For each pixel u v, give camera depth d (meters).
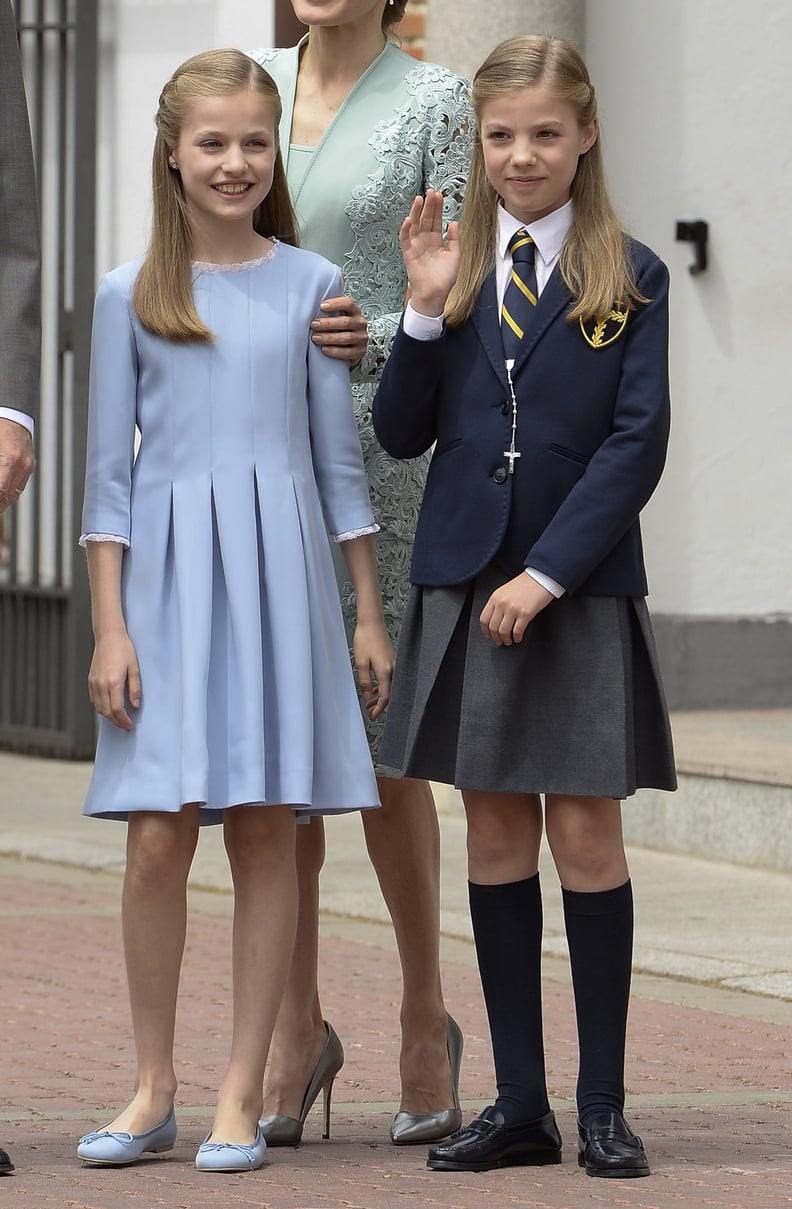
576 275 9.61
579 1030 9.65
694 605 22.06
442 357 9.81
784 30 21.33
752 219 21.66
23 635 28.38
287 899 9.80
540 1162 9.67
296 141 10.87
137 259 10.02
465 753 9.49
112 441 9.79
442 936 16.88
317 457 10.15
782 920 17.17
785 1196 8.94
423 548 9.80
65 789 25.28
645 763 9.64
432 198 9.67
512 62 9.53
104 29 26.83
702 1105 11.27
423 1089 10.45
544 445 9.53
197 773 9.41
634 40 22.25
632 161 22.28
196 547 9.70
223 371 9.83
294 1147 10.30
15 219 9.93
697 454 22.16
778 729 21.19
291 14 25.20
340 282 10.22
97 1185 9.12
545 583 9.27
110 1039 13.23
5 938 17.00
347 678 10.05
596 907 9.60
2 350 9.82
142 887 9.69
